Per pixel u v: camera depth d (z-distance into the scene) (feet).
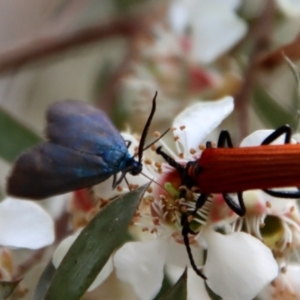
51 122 0.28
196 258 0.31
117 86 0.41
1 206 0.30
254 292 0.29
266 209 0.31
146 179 0.31
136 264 0.30
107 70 0.45
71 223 0.31
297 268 0.31
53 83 0.48
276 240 0.31
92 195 0.31
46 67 0.46
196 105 0.32
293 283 0.31
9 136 0.36
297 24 0.39
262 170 0.29
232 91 0.40
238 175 0.30
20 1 0.49
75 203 0.31
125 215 0.27
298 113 0.31
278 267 0.30
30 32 0.48
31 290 0.31
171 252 0.31
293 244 0.31
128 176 0.31
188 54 0.42
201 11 0.42
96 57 0.47
